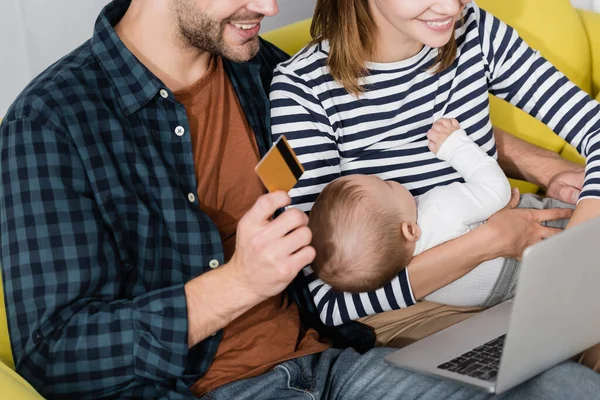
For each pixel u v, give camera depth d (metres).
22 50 1.86
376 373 1.27
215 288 1.18
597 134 1.49
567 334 1.10
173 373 1.18
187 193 1.31
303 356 1.33
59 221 1.18
